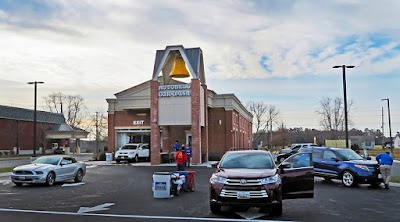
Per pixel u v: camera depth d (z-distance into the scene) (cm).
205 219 998
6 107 6247
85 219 1019
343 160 1822
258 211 1111
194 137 3175
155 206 1223
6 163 3841
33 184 1938
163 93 3259
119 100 4147
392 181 1936
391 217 1019
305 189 1136
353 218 1004
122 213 1103
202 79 3466
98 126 8625
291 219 989
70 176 2011
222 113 4056
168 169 2906
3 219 1027
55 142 7144
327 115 6794
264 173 1025
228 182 1013
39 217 1053
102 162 3881
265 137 9600
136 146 3878
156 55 3338
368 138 7862
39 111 7019
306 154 1162
